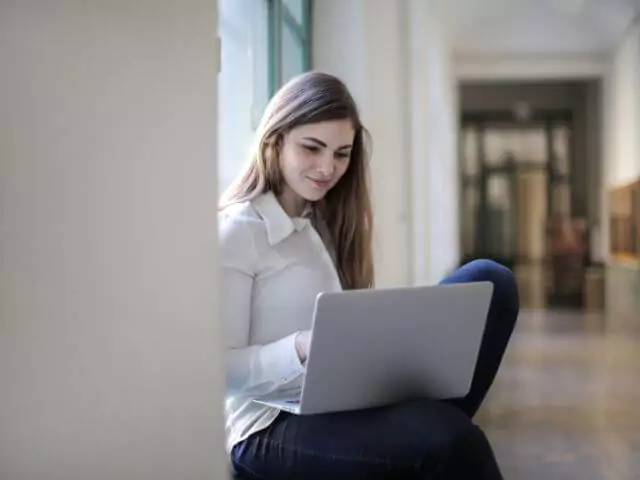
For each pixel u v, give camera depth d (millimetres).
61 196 863
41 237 844
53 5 852
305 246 1569
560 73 9898
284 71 2920
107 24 911
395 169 4094
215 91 1046
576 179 11062
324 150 1552
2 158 803
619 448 2908
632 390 4117
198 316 1023
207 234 1035
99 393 909
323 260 1587
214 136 1043
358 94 3410
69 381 878
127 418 939
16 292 824
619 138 8906
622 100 8781
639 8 7812
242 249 1479
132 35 940
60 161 861
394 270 4004
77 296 883
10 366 823
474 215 11312
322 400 1259
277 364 1368
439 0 6742
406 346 1279
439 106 7055
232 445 1449
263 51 2727
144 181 954
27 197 830
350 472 1279
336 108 1544
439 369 1345
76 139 877
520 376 4602
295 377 1382
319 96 1545
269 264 1505
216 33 1050
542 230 11016
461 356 1358
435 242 6457
